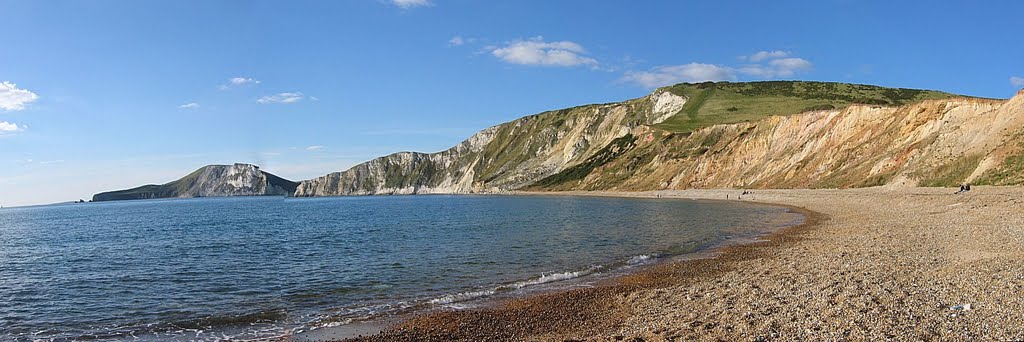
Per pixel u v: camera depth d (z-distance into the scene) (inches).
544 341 541.6
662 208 2839.6
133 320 714.2
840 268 820.0
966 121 2500.0
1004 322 465.4
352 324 646.5
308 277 999.6
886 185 2549.2
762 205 2719.0
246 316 706.2
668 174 5241.1
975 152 2257.6
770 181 3740.2
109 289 949.2
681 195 4362.7
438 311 697.6
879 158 2876.5
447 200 6136.8
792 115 4195.4
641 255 1139.3
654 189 5147.6
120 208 7357.3
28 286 1001.5
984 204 1540.4
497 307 706.8
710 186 4461.1
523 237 1572.3
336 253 1353.3
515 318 641.0
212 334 628.7
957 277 671.8
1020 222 1162.0
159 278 1047.0
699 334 506.0
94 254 1541.6
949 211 1545.3
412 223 2374.5
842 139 3447.3
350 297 809.5
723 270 908.0
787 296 642.2
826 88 7391.7
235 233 2151.8
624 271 952.3
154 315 737.0
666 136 6176.2
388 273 1010.1
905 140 2851.9
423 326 620.4
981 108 2539.4
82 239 2129.7
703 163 4825.3
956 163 2294.5
